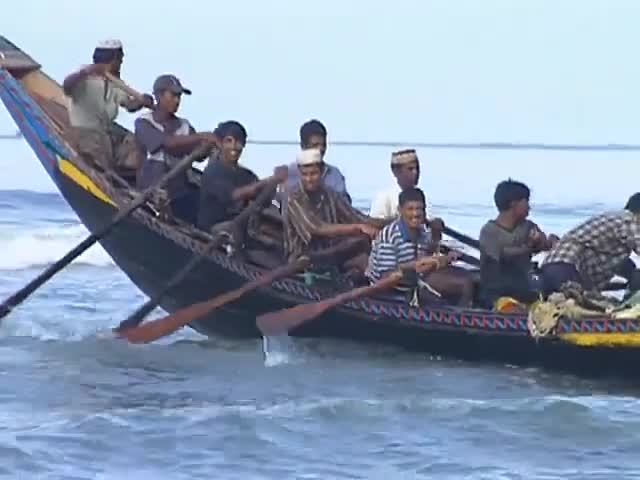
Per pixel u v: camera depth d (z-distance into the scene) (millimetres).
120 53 50531
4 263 71062
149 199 47594
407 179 46688
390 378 43312
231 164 47625
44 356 46938
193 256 46938
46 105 52344
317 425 38438
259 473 34531
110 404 40688
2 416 39188
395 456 36000
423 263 44156
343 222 46875
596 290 43625
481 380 43062
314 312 44594
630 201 43500
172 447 36406
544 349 42750
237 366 45312
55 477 33906
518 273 44562
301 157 46000
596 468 35219
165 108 48906
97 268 70688
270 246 48156
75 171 48875
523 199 44531
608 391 42281
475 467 35219
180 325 46594
